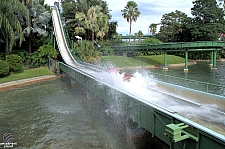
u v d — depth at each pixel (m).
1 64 23.20
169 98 9.85
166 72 34.12
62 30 37.19
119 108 9.49
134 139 8.95
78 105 15.12
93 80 13.17
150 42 58.22
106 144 9.20
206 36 58.66
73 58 29.22
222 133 5.86
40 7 34.78
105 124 11.29
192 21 62.44
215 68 39.00
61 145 9.30
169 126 5.30
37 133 10.61
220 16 60.44
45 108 14.62
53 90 20.11
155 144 8.62
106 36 52.78
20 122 12.12
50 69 29.92
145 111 7.24
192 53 59.53
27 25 33.19
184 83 11.60
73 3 49.78
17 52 31.02
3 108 14.75
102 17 41.72
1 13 24.77
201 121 6.77
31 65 30.45
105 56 43.81
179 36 66.81
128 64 40.56
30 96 17.97
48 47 31.62
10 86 21.73
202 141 4.97
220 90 13.93
